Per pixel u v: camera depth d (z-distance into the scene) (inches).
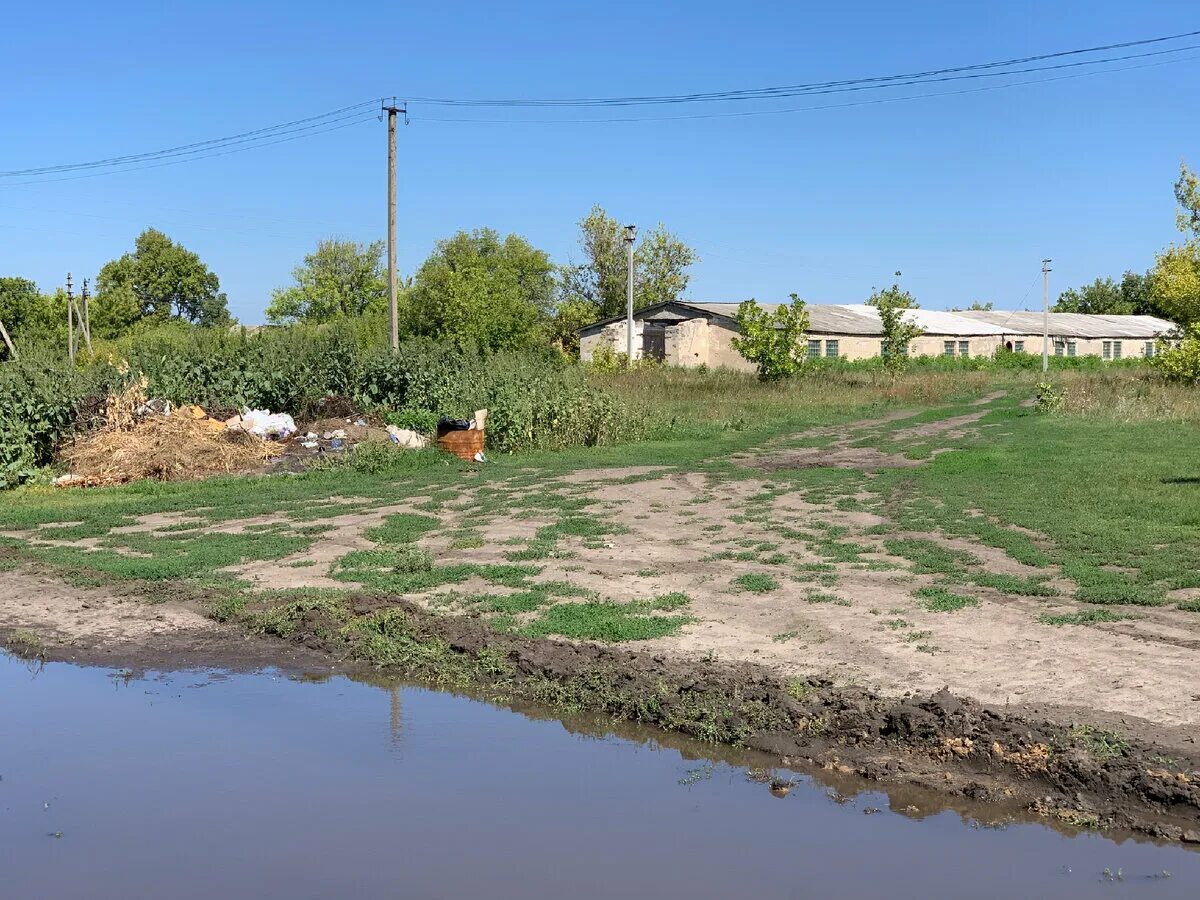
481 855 225.6
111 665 369.7
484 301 1830.7
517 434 938.1
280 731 304.2
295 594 435.5
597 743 291.9
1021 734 258.5
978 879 209.8
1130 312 3897.6
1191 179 1610.5
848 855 221.5
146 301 3486.7
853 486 685.9
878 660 322.3
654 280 3038.9
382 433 941.8
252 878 217.0
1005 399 1509.6
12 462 782.5
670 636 358.9
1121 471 673.0
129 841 235.5
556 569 465.7
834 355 2261.3
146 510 653.9
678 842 229.8
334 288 3184.1
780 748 275.3
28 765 280.8
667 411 1251.8
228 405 960.9
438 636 372.5
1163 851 218.1
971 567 435.8
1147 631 338.0
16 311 2687.0
